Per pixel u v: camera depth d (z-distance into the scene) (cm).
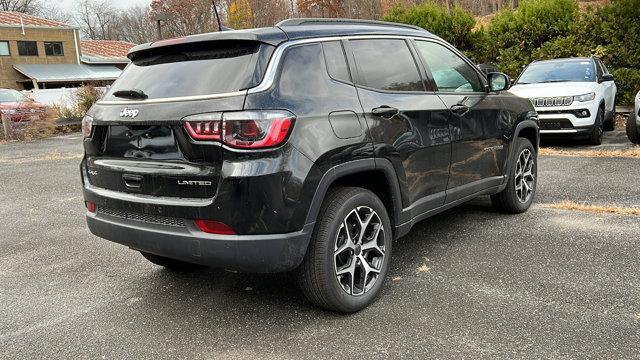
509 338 281
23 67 3344
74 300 359
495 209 525
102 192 327
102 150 328
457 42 1539
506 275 366
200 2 3098
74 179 848
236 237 272
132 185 308
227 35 298
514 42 1421
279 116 274
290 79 293
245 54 295
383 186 349
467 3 4078
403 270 384
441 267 386
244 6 2930
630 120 900
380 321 308
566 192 598
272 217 273
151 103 300
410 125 357
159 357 280
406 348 276
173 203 285
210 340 296
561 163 785
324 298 305
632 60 1270
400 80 369
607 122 1134
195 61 311
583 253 400
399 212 353
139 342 297
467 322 301
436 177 386
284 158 275
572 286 342
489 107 450
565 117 910
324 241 297
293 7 3338
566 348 269
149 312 336
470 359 263
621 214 496
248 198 268
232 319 321
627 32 1266
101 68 3700
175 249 289
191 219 281
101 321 326
